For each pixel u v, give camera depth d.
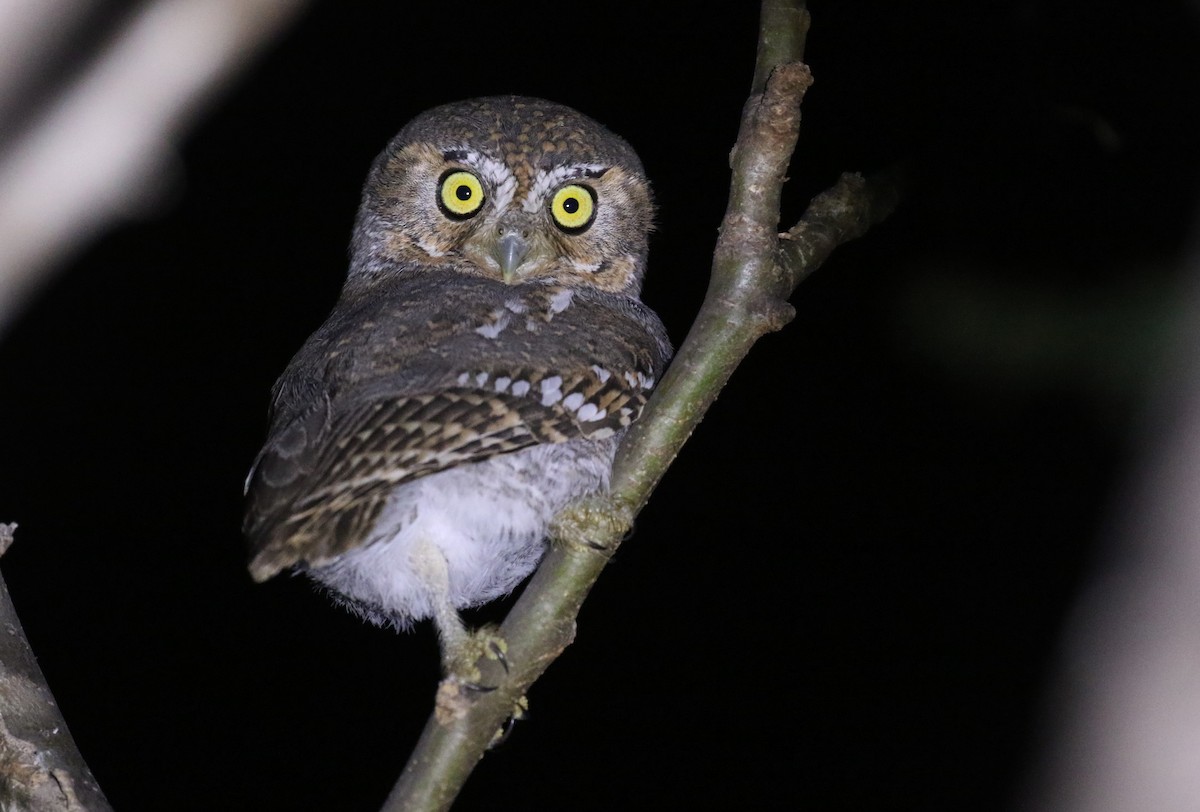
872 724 12.03
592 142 8.20
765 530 12.79
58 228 7.43
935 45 11.84
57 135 7.38
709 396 5.67
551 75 14.12
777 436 12.95
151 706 12.45
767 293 5.72
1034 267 9.66
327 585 7.36
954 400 10.27
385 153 8.48
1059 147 10.02
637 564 12.80
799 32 5.98
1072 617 6.82
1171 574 6.49
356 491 6.02
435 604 6.07
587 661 12.55
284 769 12.25
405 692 12.42
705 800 12.08
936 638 12.08
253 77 13.39
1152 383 8.56
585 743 12.26
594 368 6.88
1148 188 9.70
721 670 12.48
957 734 11.76
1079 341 9.09
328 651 12.53
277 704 12.45
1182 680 6.27
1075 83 10.08
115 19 7.48
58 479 13.17
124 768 12.22
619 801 12.11
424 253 8.15
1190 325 8.64
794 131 5.70
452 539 6.32
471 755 5.43
